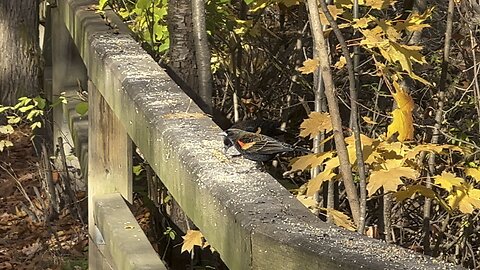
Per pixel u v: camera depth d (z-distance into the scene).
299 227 1.98
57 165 7.01
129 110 3.51
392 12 6.00
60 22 6.27
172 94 3.40
